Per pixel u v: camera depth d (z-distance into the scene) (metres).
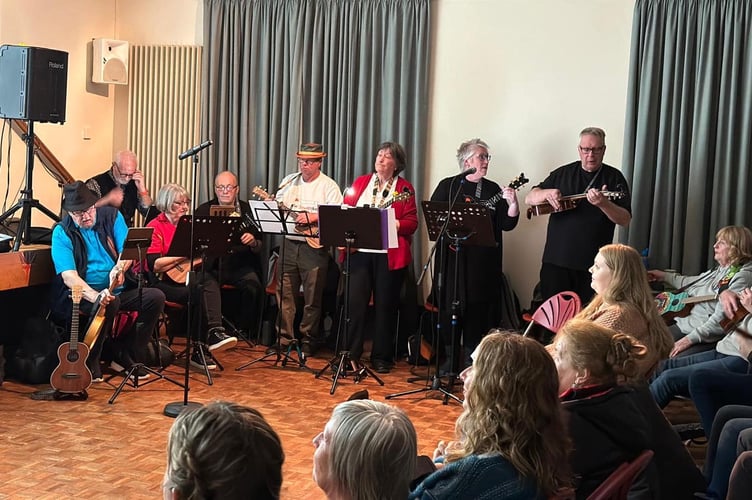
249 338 6.59
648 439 2.37
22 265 5.19
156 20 7.09
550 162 6.34
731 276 4.64
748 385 3.67
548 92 6.31
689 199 5.93
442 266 5.21
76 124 6.81
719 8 5.83
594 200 5.35
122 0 7.14
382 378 5.74
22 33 6.19
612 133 6.21
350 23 6.55
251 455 1.49
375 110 6.57
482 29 6.41
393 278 5.98
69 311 5.22
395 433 1.80
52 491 3.51
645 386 2.64
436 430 4.61
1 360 5.20
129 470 3.80
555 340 2.68
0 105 5.39
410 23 6.47
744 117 5.80
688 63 5.89
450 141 6.54
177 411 4.66
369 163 6.61
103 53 6.78
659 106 6.00
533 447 1.94
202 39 7.00
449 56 6.50
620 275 3.45
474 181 5.88
